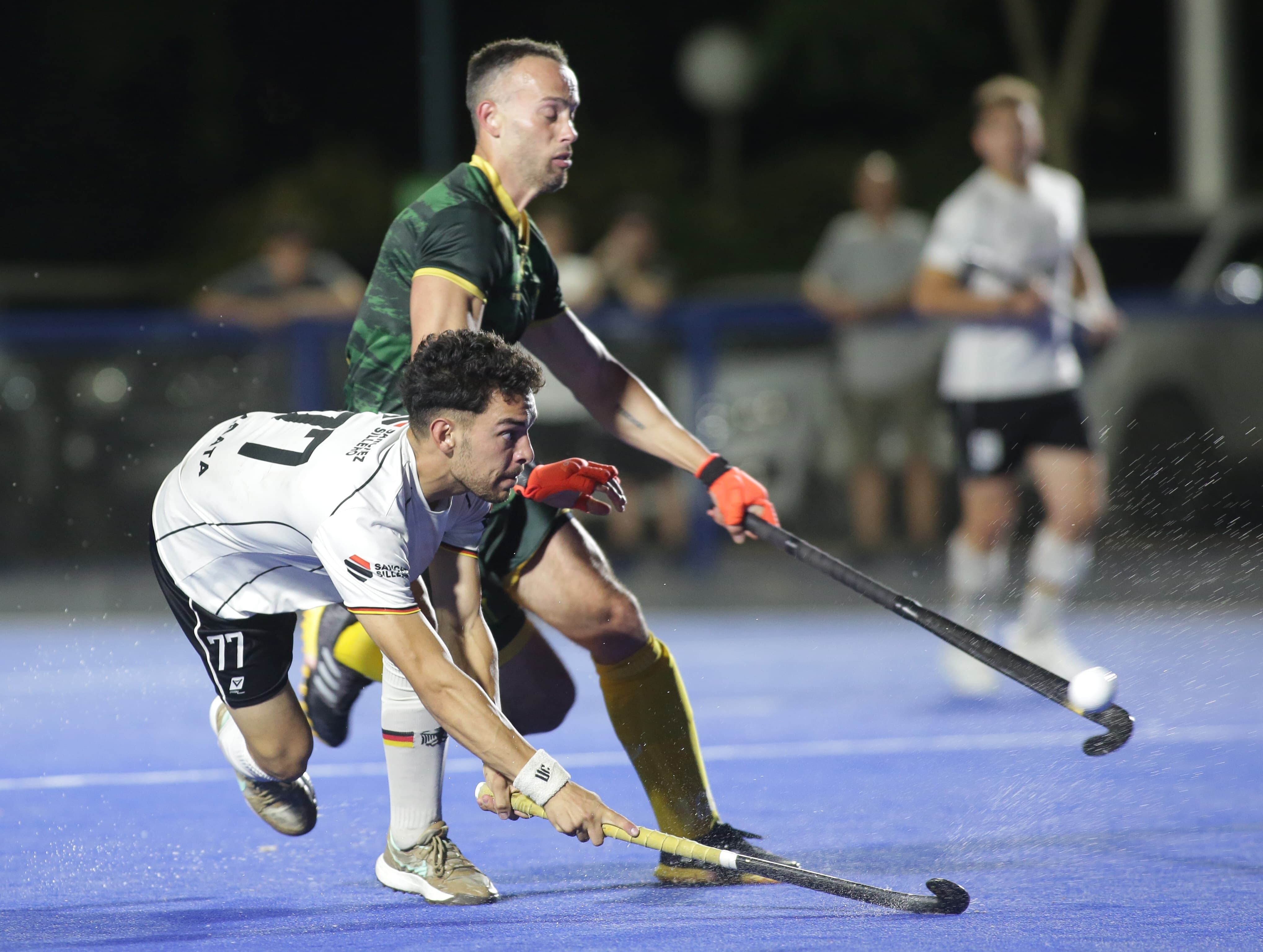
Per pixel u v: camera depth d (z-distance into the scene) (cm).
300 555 1341
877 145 9319
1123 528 3925
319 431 1343
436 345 1255
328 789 1903
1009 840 1587
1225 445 3991
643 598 3978
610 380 1619
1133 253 4516
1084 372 3894
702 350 3972
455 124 7538
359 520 1251
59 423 3862
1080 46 7969
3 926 1288
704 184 9219
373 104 8988
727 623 3741
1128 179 9044
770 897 1372
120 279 8419
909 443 3944
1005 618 3247
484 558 1477
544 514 1482
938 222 2741
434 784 1392
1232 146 6019
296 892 1407
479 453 1253
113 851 1580
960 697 2648
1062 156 7931
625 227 4031
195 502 1384
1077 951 1166
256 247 8188
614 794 1848
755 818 1702
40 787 1947
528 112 1488
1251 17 8406
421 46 8088
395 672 1388
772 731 2339
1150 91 9088
